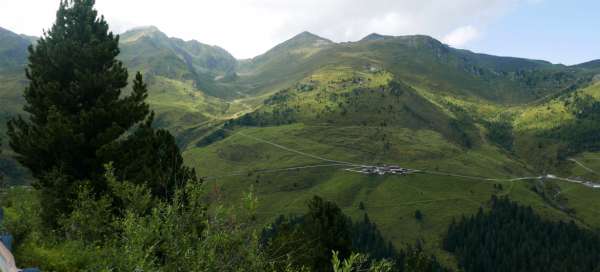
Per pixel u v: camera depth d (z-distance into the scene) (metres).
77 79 29.11
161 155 27.64
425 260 53.41
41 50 29.39
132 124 30.62
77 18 30.77
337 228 37.72
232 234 10.79
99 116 27.89
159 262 10.59
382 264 10.45
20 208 20.89
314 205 39.59
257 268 10.88
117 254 10.91
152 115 30.38
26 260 16.61
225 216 11.06
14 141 27.88
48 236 21.03
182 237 10.71
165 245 10.68
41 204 24.11
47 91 27.61
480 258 186.75
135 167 25.92
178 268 10.22
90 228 15.92
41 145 25.95
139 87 31.06
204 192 12.09
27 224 19.34
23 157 27.81
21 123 28.47
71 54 29.03
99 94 29.73
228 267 10.59
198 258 10.12
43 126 27.06
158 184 23.81
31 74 29.34
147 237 10.56
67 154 26.30
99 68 30.61
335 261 9.23
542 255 183.50
